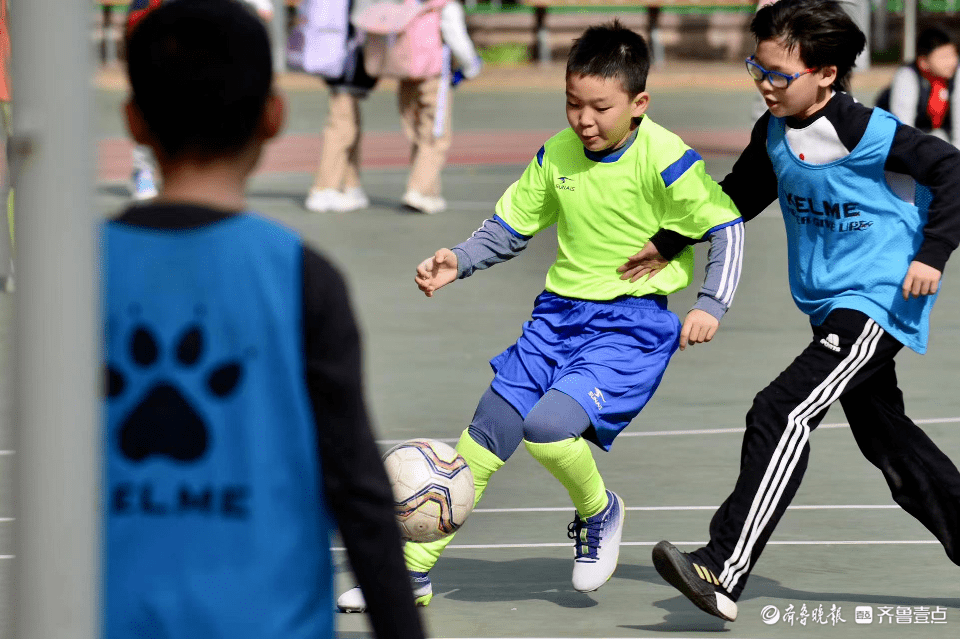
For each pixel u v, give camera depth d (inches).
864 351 438.0
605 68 447.5
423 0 1402.6
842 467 645.9
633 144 461.7
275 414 225.0
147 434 226.2
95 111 197.8
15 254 198.2
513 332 944.9
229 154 233.9
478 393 781.3
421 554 463.2
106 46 3253.0
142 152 1282.0
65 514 195.5
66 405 194.4
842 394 450.6
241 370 224.5
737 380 814.5
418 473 450.0
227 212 229.3
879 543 542.0
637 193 462.3
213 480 224.5
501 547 544.7
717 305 453.4
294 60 1435.8
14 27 192.2
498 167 1798.7
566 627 453.1
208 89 229.3
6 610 455.2
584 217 468.4
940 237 423.5
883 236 438.9
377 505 227.8
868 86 2677.2
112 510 226.2
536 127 2224.4
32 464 194.7
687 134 2016.5
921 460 461.7
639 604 477.7
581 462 456.4
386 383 803.4
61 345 193.5
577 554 483.5
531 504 601.6
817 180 441.4
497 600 482.0
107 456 227.3
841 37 430.9
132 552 225.1
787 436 435.8
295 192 1614.2
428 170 1433.3
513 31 3462.1
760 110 1138.7
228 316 224.8
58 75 191.2
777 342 914.1
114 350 227.6
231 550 223.8
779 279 1134.4
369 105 2642.7
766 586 494.0
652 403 764.6
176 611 222.8
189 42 230.8
